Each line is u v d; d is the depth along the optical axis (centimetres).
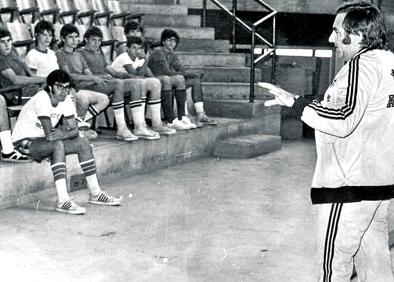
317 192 439
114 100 1073
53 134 840
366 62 416
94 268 643
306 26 2020
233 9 1733
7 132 868
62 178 844
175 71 1297
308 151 1442
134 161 1093
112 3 1556
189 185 1040
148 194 966
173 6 1778
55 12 1269
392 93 423
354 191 428
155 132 1130
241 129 1420
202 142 1284
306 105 435
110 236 751
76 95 1051
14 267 637
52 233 752
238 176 1128
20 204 868
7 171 841
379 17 430
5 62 992
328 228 438
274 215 874
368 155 426
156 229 787
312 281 624
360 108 408
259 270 653
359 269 477
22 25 1151
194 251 709
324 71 2445
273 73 1609
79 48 1228
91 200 894
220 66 1633
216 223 825
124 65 1205
